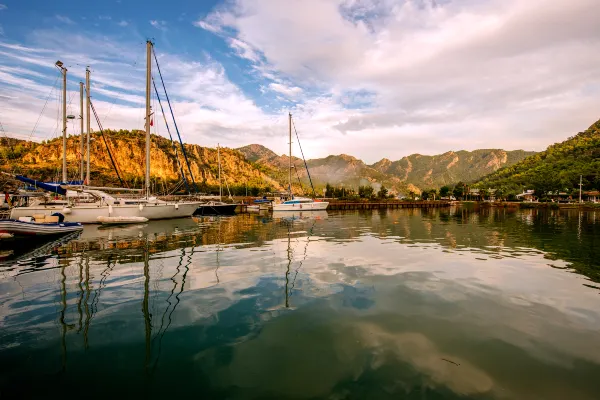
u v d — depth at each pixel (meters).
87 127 34.47
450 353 4.92
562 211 69.25
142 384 4.13
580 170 140.62
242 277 9.52
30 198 26.33
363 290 8.19
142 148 194.50
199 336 5.52
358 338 5.43
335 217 41.59
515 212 63.56
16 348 5.09
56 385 4.11
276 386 4.07
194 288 8.38
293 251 14.22
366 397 3.82
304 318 6.29
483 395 3.87
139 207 27.67
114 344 5.23
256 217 39.91
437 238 19.34
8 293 7.93
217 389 4.01
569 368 4.50
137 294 7.86
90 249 14.55
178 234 20.41
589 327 5.93
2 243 16.19
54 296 7.70
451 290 8.20
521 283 8.89
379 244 16.56
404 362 4.65
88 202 26.80
